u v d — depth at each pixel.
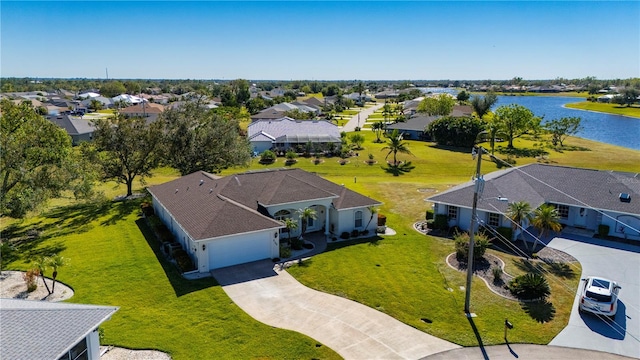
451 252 32.91
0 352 14.41
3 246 33.53
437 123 89.81
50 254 32.28
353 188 54.22
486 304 24.98
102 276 28.33
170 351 20.17
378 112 165.50
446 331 22.19
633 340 21.58
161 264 30.30
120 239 35.56
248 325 22.47
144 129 48.88
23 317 16.38
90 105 163.00
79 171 38.28
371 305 24.75
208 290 26.33
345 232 36.38
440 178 61.31
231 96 168.25
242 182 37.44
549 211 31.98
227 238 29.53
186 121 48.88
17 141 34.56
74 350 16.53
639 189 37.34
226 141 50.59
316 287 26.91
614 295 23.84
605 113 172.75
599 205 36.34
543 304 25.02
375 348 20.67
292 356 19.97
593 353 20.48
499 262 30.94
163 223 38.28
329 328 22.33
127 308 24.11
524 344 21.16
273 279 27.97
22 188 35.00
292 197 35.00
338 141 81.25
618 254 32.31
